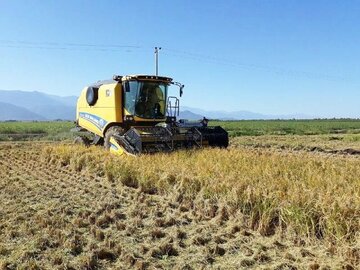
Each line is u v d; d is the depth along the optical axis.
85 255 5.28
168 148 12.90
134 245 5.73
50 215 7.12
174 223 6.68
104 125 15.09
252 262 5.10
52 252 5.43
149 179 9.00
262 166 9.41
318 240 5.70
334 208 5.75
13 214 7.10
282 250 5.48
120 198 8.34
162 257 5.32
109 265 5.07
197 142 13.63
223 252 5.45
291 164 10.15
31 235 6.07
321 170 9.42
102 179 10.26
